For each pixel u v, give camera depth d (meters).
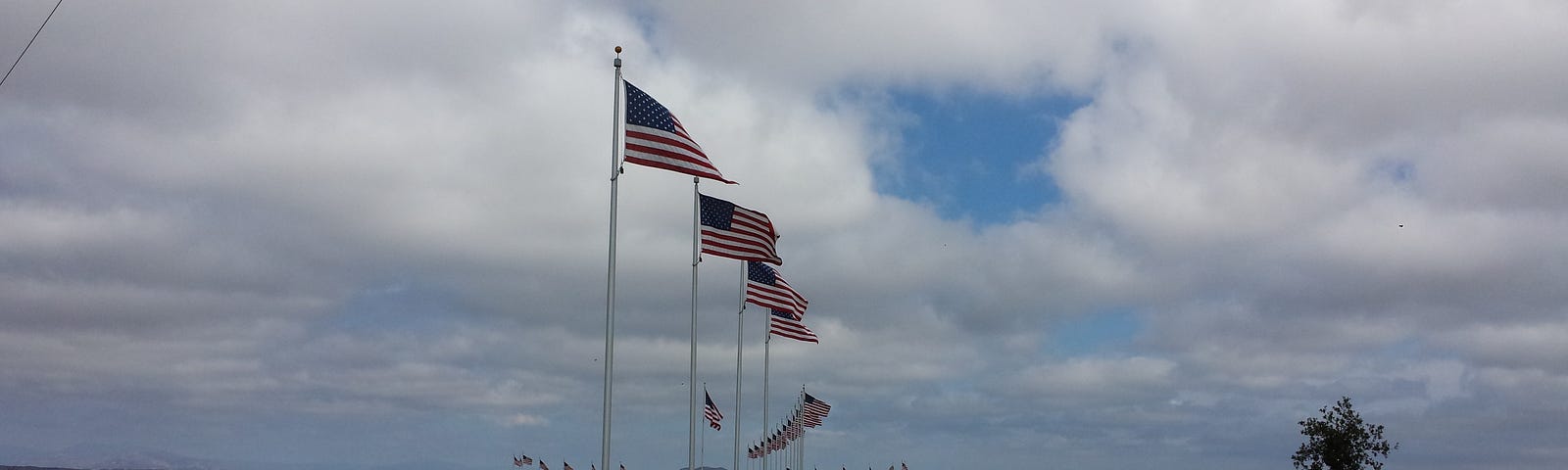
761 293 57.25
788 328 69.00
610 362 34.16
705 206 45.84
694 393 46.84
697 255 47.12
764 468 69.12
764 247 46.38
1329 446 89.50
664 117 33.78
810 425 98.88
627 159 33.03
